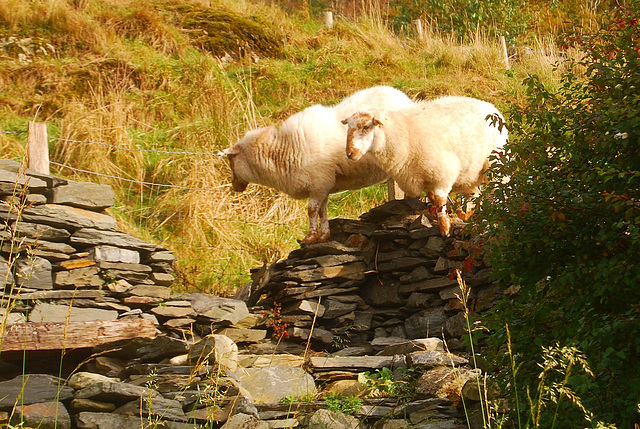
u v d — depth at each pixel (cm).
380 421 466
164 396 462
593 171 368
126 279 611
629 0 403
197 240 880
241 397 455
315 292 664
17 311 561
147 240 856
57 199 603
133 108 1079
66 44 1182
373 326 671
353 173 725
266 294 726
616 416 338
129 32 1270
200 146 1031
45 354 529
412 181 648
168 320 616
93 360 543
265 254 889
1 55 1117
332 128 718
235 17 1385
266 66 1252
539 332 384
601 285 356
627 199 345
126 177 957
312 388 535
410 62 1391
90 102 1069
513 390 374
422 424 447
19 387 445
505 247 390
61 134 959
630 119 356
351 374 557
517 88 1289
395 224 673
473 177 676
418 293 650
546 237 368
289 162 712
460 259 631
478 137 662
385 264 675
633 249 352
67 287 588
